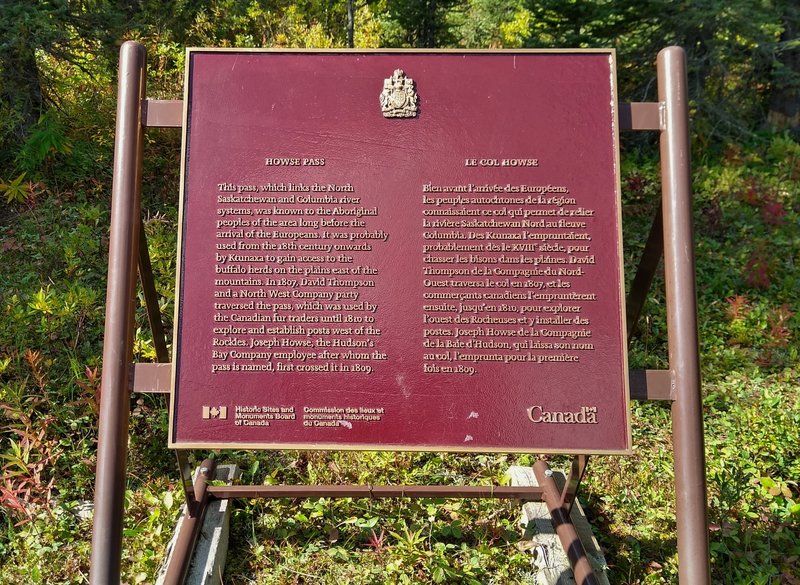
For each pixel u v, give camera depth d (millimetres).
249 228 2793
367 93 2836
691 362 2631
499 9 13180
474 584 3014
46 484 3660
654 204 7480
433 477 3875
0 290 5031
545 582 3111
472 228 2799
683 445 2592
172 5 7625
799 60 10750
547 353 2738
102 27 6887
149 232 5648
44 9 6555
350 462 3930
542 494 3451
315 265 2783
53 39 6516
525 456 4180
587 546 3314
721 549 3350
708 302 6254
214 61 2842
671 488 3918
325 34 12477
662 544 3520
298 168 2812
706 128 9539
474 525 3521
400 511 3564
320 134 2820
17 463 3355
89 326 4812
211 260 2781
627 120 2852
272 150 2816
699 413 2611
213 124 2820
